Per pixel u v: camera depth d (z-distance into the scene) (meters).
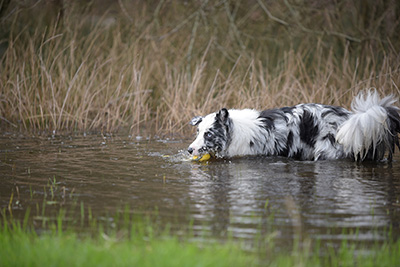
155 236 6.39
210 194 8.38
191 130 16.72
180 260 5.36
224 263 5.36
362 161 11.41
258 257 5.77
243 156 12.09
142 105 18.31
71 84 17.77
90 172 9.99
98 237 6.36
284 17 23.06
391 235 6.48
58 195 8.31
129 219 7.10
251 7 23.72
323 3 22.78
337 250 6.01
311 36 22.64
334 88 17.19
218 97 17.95
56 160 11.19
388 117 11.21
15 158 11.39
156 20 22.58
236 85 18.67
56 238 6.16
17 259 5.43
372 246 6.13
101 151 12.45
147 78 19.36
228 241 6.17
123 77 18.42
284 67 20.42
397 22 21.47
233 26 22.45
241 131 11.98
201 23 23.02
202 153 11.64
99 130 16.73
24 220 7.07
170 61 21.56
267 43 23.31
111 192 8.49
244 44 23.23
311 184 9.09
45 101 17.92
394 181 9.34
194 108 17.20
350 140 11.04
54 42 20.44
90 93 18.39
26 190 8.62
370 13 22.03
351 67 20.41
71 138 14.70
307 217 7.20
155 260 5.37
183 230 6.65
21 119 17.48
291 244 6.19
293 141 12.07
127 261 5.37
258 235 6.48
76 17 22.39
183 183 9.13
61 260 5.39
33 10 22.45
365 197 8.21
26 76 19.36
